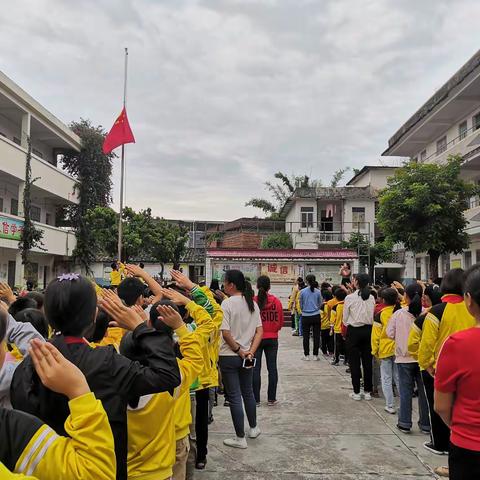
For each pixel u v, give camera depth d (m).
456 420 2.22
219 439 4.98
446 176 16.55
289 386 7.43
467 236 16.88
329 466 4.24
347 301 6.66
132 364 1.81
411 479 3.96
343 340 9.26
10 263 19.88
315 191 32.09
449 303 3.89
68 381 1.43
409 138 25.09
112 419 1.71
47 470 1.32
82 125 25.81
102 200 25.83
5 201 20.02
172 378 1.89
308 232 30.72
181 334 2.42
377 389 6.87
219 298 6.93
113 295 2.15
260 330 5.00
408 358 5.10
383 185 33.72
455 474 2.22
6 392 2.08
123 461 1.75
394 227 16.81
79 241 23.78
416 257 26.58
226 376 4.77
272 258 18.08
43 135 22.81
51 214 24.73
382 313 5.88
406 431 5.13
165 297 3.13
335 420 5.61
